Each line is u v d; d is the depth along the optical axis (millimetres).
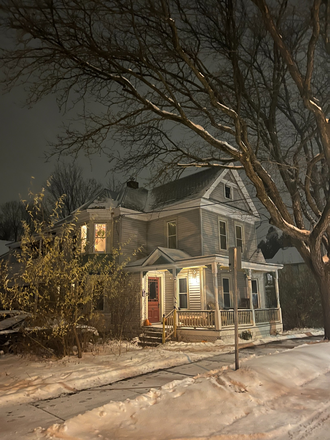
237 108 10742
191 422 4746
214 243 19062
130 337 16531
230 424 4703
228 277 19672
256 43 11469
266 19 9227
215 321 14930
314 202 14625
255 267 18094
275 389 6152
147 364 9109
